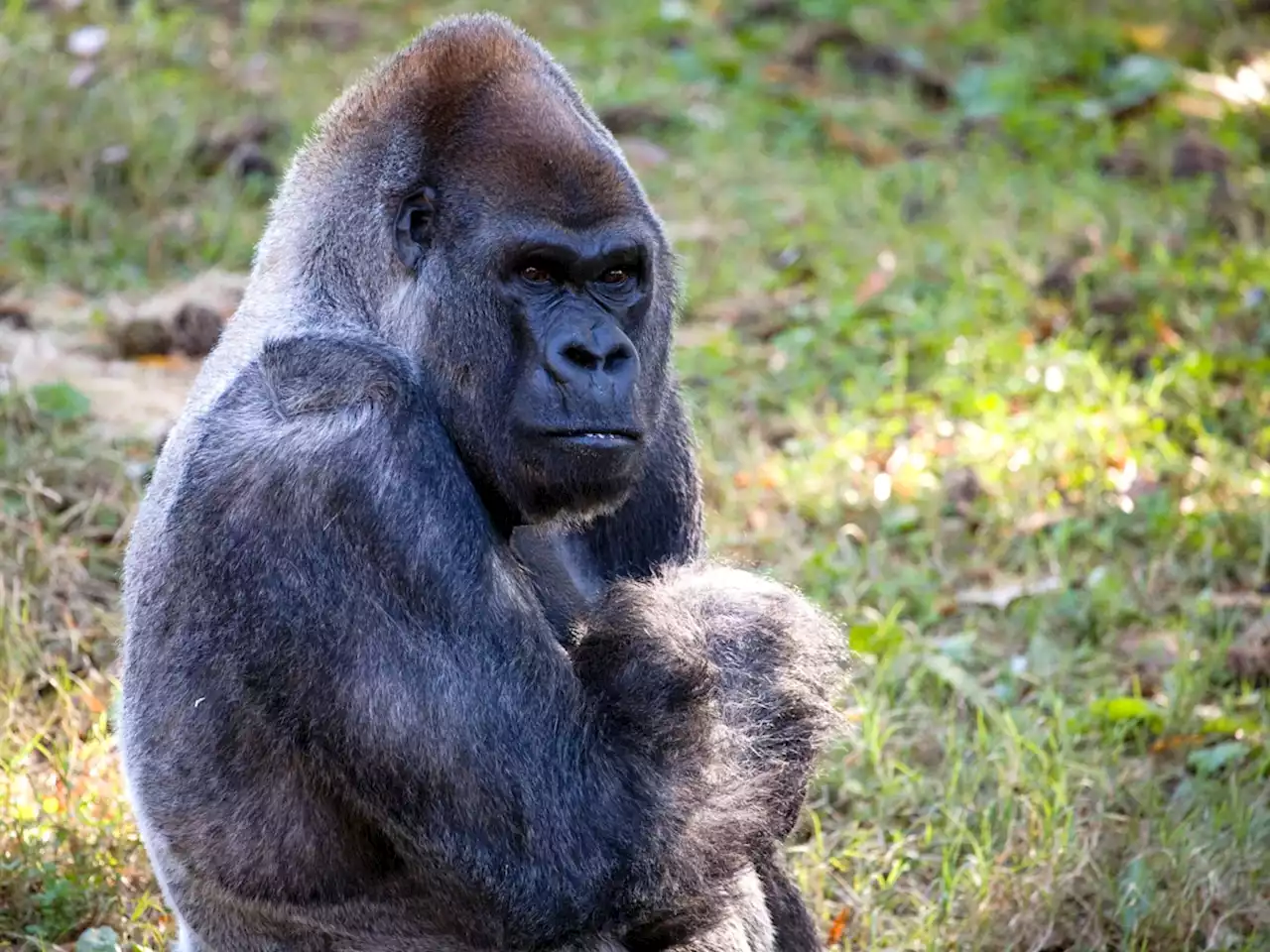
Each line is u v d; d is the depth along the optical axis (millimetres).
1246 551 28453
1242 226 39375
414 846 15328
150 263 36812
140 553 16719
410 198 16312
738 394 33094
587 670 15758
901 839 22391
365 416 15180
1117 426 31109
